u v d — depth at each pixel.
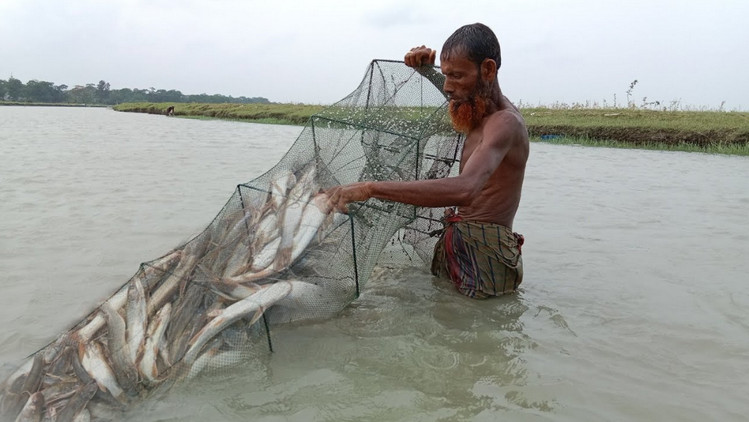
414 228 4.67
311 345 3.30
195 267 3.23
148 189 7.84
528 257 5.11
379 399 2.77
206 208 6.64
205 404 2.69
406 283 4.37
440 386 2.90
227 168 10.26
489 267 4.04
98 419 2.56
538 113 24.61
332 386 2.88
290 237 3.43
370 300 4.00
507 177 3.93
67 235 5.40
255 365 3.07
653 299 4.12
